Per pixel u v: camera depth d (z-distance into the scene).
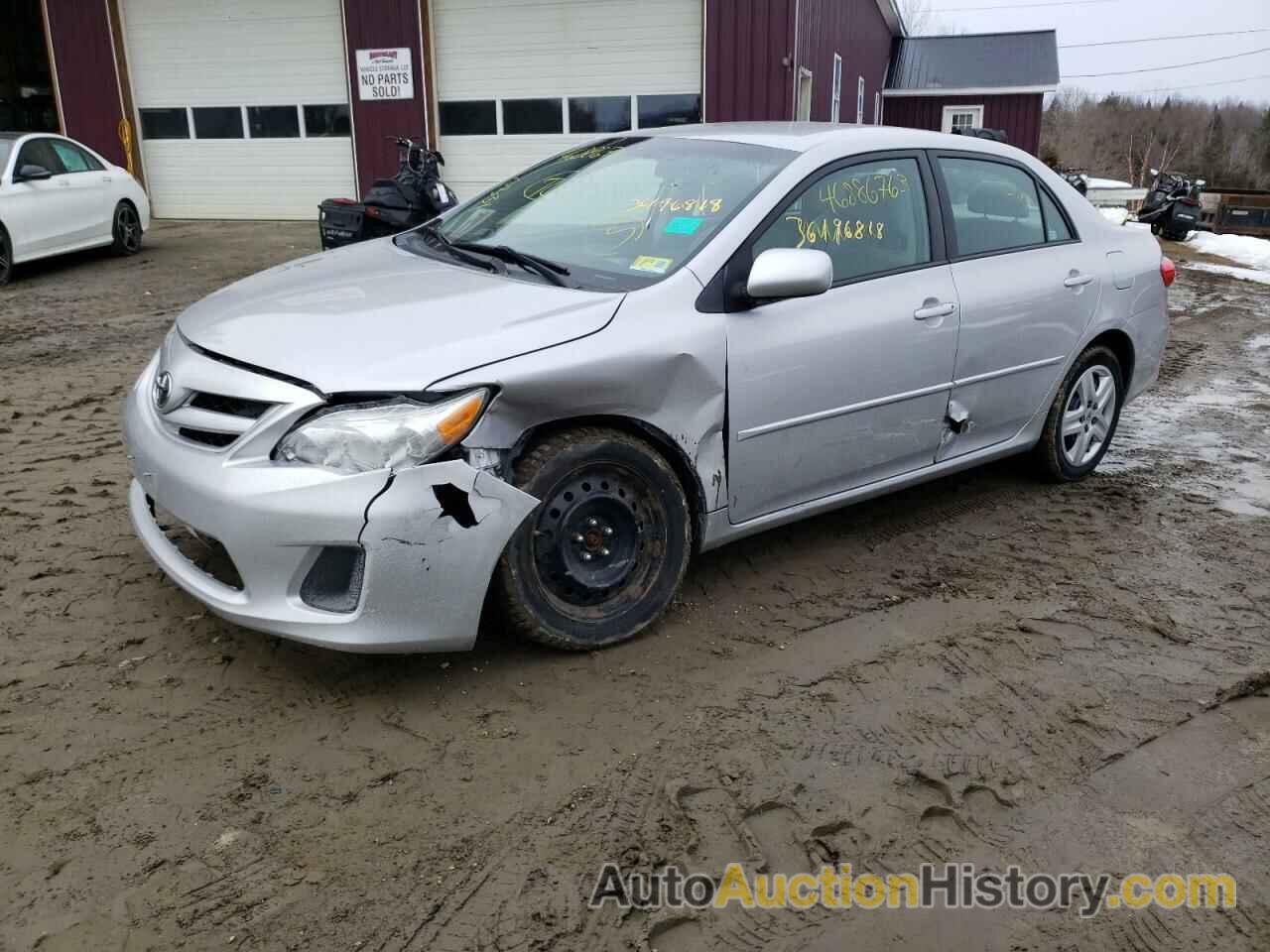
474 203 4.58
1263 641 3.77
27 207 10.62
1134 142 63.41
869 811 2.77
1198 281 14.27
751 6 14.67
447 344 3.10
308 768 2.83
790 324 3.72
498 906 2.38
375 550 2.90
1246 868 2.64
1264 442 6.30
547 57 15.43
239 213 17.08
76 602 3.65
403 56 15.71
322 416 2.94
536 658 3.42
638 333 3.34
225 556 3.30
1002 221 4.70
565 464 3.22
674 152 4.25
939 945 2.35
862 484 4.21
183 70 16.52
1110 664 3.56
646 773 2.87
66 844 2.51
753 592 3.99
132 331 8.34
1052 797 2.86
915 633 3.72
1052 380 4.93
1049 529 4.75
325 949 2.24
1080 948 2.36
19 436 5.50
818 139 4.12
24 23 19.75
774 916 2.40
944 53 30.33
